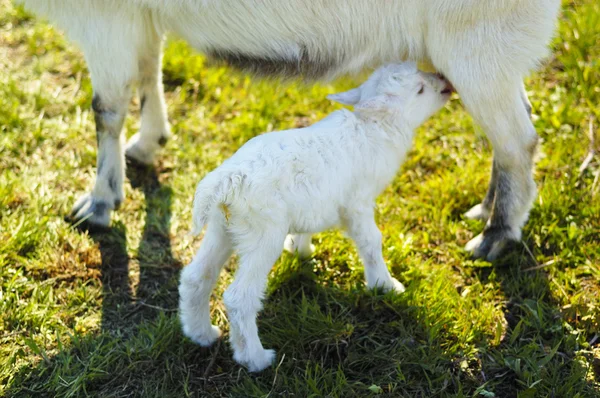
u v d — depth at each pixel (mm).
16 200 2344
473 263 2254
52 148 2506
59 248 2250
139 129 2506
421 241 2314
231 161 1935
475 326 2107
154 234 2326
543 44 2133
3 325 2107
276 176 1936
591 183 2410
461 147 2557
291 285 2199
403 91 2068
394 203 2389
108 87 2252
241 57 2211
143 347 2070
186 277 2008
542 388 2008
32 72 2730
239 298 1971
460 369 2051
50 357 2064
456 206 2391
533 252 2285
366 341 2096
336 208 2033
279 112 2646
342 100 2090
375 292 2125
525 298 2197
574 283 2205
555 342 2096
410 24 2125
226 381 2033
